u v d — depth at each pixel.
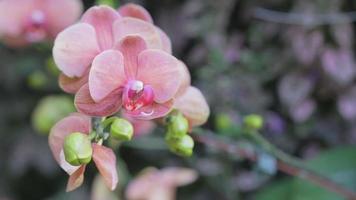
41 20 0.95
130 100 0.72
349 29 1.08
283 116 1.15
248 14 1.14
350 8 1.10
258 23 1.14
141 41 0.72
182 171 1.02
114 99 0.73
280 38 1.12
